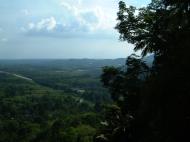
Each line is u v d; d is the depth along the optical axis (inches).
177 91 551.2
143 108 649.6
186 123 551.5
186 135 553.6
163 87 564.4
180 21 641.6
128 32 880.9
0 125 4623.5
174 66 564.1
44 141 3400.6
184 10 635.5
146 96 623.5
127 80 883.4
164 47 703.1
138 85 866.8
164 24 743.7
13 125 4589.1
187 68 543.5
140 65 874.8
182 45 567.5
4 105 5757.9
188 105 547.5
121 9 887.1
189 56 542.9
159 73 603.5
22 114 5502.0
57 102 5944.9
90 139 2452.0
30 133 4018.2
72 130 2792.8
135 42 871.1
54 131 3356.3
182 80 547.2
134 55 878.4
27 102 6102.4
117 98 918.4
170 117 560.4
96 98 6215.6
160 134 578.2
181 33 612.7
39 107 5698.8
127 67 887.7
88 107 5492.1
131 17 878.4
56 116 5068.9
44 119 4933.6
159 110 579.2
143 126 720.3
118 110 909.8
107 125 909.8
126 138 837.8
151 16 844.6
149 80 652.7
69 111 5398.6
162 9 811.4
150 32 829.8
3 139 4160.9
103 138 879.1
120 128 847.7
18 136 4153.5
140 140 732.0
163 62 650.8
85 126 2896.2
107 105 932.6
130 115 868.0
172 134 561.0
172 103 557.0
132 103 871.7
